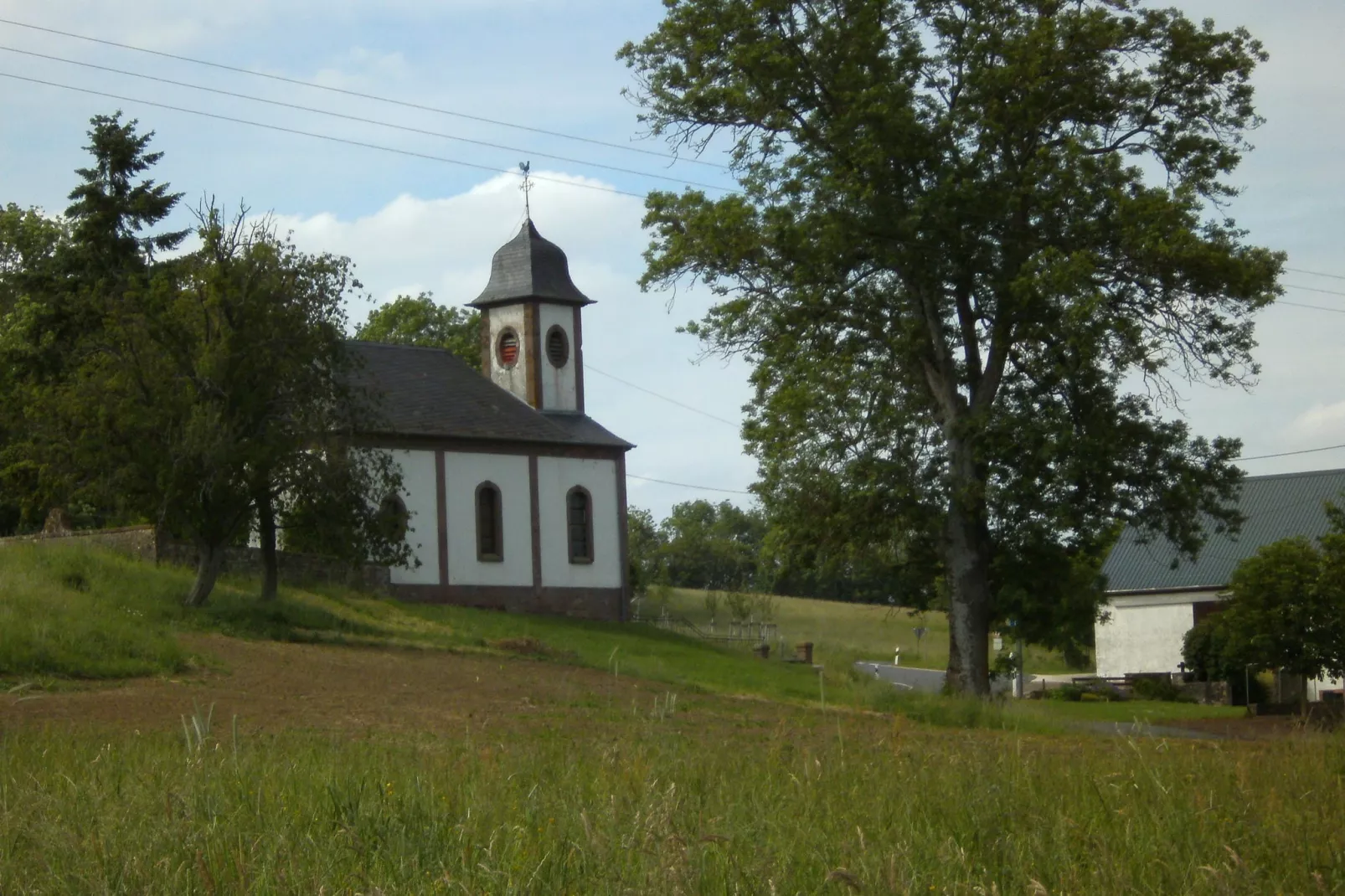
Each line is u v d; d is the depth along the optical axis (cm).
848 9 3247
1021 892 771
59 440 3262
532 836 855
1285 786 1077
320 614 3597
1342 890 788
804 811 946
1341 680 4344
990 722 2698
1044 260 3061
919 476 3369
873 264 3256
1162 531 3391
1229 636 3947
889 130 3105
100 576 3378
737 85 3309
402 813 923
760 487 3528
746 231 3288
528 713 2244
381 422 3700
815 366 3359
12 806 955
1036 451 3162
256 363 3288
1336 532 4178
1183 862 808
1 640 2491
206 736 1261
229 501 3325
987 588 3466
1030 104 3219
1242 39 3284
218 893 737
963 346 3434
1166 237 3106
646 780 1022
